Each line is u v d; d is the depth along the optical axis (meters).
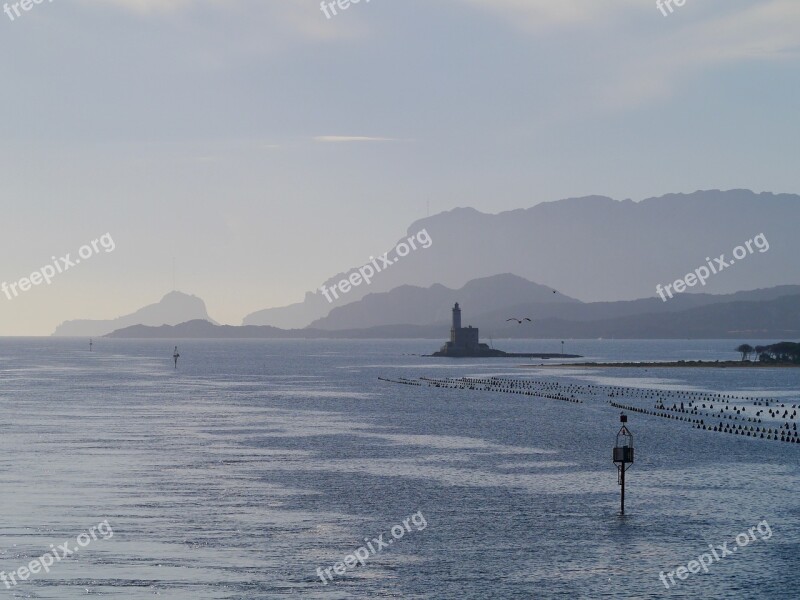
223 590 50.41
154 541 59.09
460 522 64.88
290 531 62.00
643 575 53.47
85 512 66.31
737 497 73.44
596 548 58.62
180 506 68.75
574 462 91.94
